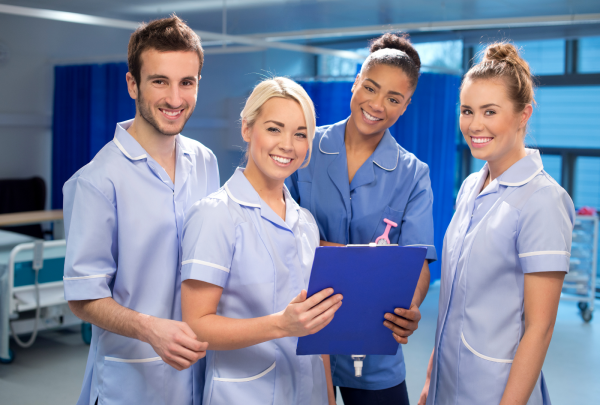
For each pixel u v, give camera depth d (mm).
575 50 5098
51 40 5062
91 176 1195
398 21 4906
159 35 1182
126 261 1223
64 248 3363
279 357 1142
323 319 1003
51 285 3213
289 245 1165
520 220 1129
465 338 1197
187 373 1271
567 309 4629
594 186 5191
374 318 1103
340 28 5059
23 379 3020
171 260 1268
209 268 1054
